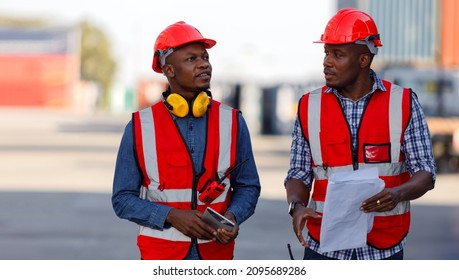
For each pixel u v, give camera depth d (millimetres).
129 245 14547
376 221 6594
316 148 6676
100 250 13977
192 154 6355
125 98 121312
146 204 6270
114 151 39625
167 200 6320
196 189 6332
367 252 6625
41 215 18281
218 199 6355
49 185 24438
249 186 6469
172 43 6293
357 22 6516
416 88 29234
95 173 28422
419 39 30156
